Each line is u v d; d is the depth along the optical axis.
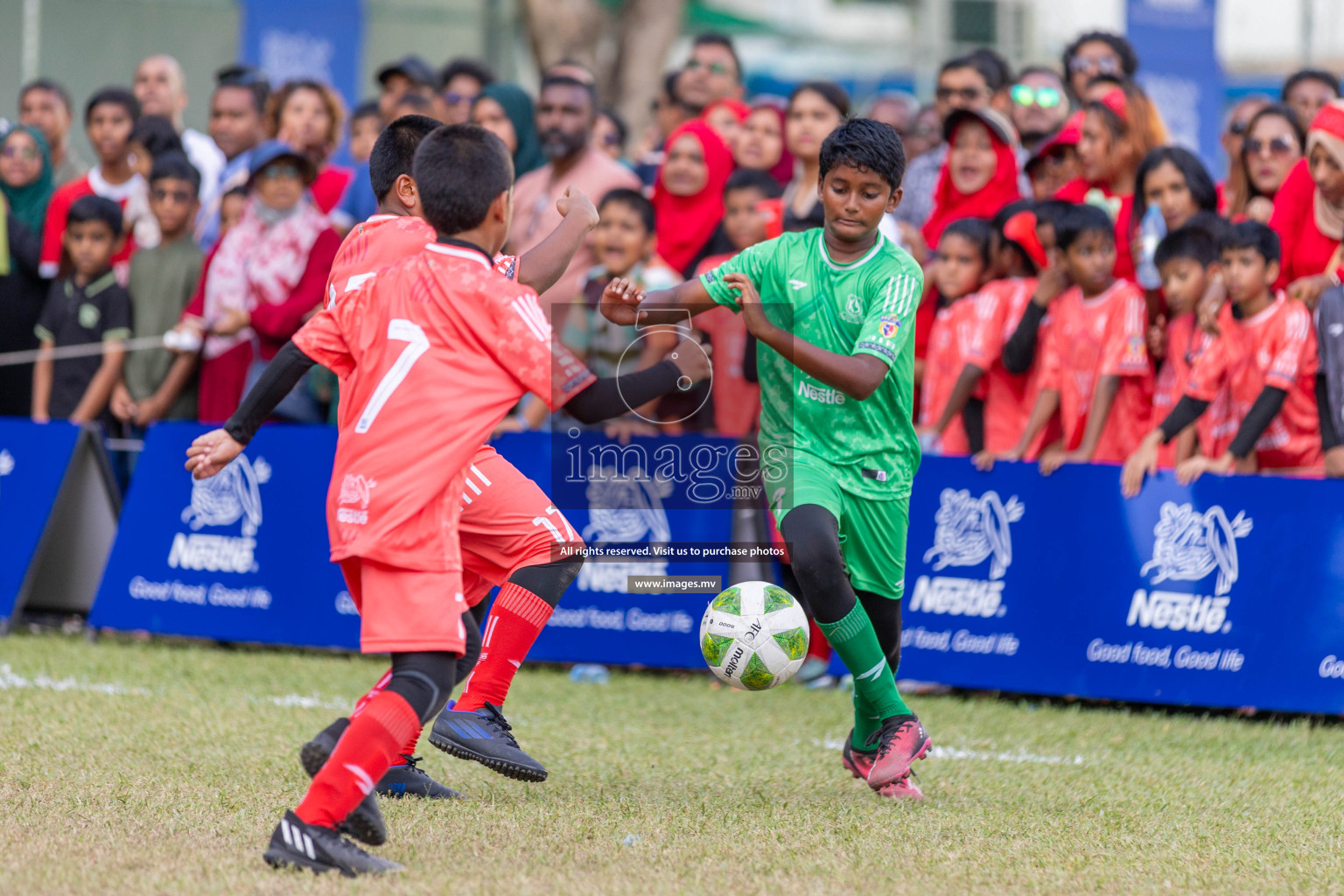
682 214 25.80
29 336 27.09
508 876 10.19
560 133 25.77
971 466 21.16
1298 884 10.59
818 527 13.12
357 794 10.23
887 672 13.59
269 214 25.08
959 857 11.12
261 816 11.88
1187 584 19.92
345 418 10.90
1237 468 21.05
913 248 24.12
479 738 12.75
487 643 13.19
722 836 11.65
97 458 24.86
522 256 12.59
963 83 27.31
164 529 24.36
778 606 13.52
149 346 25.67
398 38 50.38
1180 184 21.84
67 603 25.25
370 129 29.42
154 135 28.47
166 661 21.58
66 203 27.03
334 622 23.16
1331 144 20.23
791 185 27.27
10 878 9.72
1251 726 18.72
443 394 10.59
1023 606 20.64
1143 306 21.23
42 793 12.48
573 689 20.55
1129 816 12.92
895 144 13.60
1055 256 21.75
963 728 18.02
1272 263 20.23
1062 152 24.73
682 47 64.06
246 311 24.58
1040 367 21.73
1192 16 37.84
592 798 13.12
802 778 14.53
